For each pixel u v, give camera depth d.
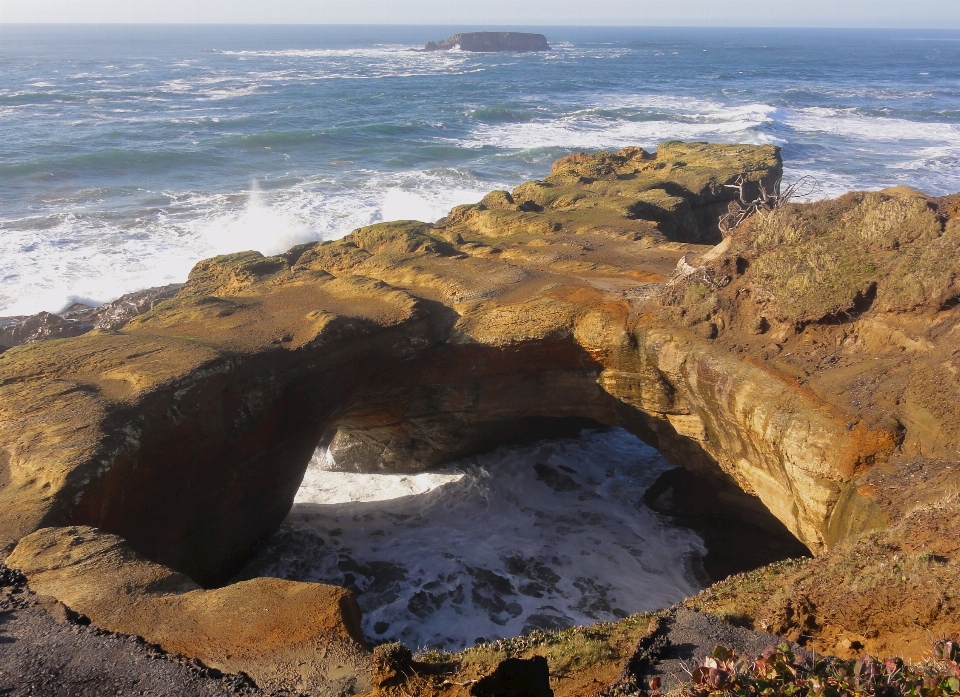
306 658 8.40
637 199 26.02
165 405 13.35
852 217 15.73
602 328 16.42
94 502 11.69
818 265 14.88
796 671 5.73
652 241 21.95
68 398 13.27
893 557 8.79
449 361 17.52
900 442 12.10
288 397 15.53
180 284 27.47
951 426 11.59
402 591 15.05
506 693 5.93
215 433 14.09
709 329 15.37
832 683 5.46
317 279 19.66
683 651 7.88
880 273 14.16
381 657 7.80
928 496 11.12
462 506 17.97
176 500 13.58
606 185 28.67
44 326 23.78
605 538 16.78
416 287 19.33
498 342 17.03
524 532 17.00
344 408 17.02
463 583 15.29
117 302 25.52
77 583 9.67
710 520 17.19
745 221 17.41
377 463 19.27
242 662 8.38
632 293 17.27
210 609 9.28
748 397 14.04
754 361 14.35
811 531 13.38
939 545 8.94
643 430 17.20
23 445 12.20
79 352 15.02
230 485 14.70
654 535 16.86
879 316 13.78
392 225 23.31
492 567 15.80
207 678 8.06
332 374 16.11
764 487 14.57
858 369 13.38
